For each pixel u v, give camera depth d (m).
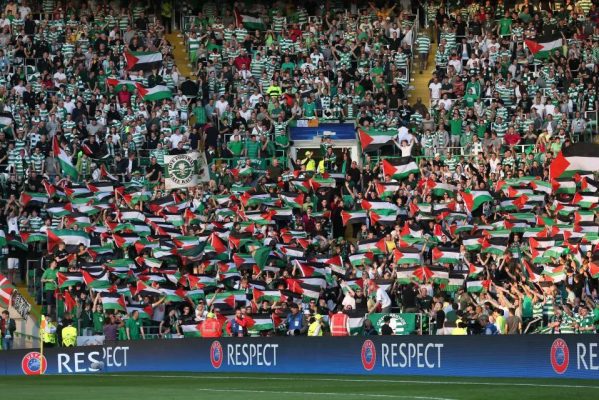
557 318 59.50
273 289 67.25
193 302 69.00
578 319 58.34
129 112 83.12
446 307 62.06
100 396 41.66
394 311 65.94
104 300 66.25
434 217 72.94
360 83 86.06
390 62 88.06
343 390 42.81
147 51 87.88
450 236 71.38
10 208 75.06
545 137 79.00
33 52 87.38
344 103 85.25
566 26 92.00
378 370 53.31
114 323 65.56
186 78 88.94
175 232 73.88
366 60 87.62
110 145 80.94
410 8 96.56
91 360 61.75
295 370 56.44
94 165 79.56
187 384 48.56
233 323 64.06
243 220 74.88
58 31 89.69
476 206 73.38
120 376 56.28
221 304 67.00
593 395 38.78
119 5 95.12
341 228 75.50
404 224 72.56
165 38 93.62
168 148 81.06
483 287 65.00
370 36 90.19
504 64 87.38
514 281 66.62
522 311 62.38
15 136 80.00
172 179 77.69
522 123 81.25
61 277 67.81
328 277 69.94
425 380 47.62
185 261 72.00
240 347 58.44
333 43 90.56
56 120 81.31
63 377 56.62
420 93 89.50
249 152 81.62
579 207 72.31
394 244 70.25
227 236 73.88
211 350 59.56
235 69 87.88
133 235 73.50
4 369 61.25
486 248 68.69
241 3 95.25
